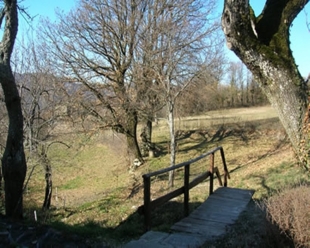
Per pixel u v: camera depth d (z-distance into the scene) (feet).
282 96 13.12
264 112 120.47
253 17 12.81
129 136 69.77
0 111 35.32
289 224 13.60
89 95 57.52
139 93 55.21
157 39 49.98
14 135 23.09
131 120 66.69
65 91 47.32
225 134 90.79
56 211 39.50
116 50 62.13
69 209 40.91
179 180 51.49
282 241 13.74
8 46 22.59
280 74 12.93
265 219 14.98
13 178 23.12
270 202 16.01
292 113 13.08
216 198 26.68
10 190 23.16
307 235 12.99
